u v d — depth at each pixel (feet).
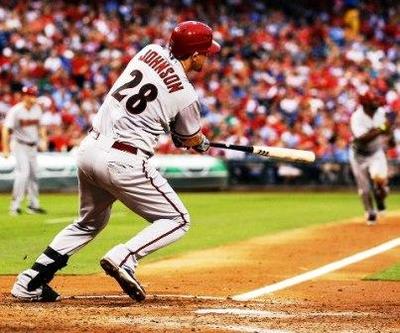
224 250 137.69
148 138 82.38
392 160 316.60
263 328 72.38
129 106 81.66
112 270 81.56
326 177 322.55
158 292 96.17
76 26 377.91
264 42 396.98
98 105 337.93
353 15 419.95
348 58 389.80
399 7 435.12
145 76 82.07
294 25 419.95
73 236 88.12
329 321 76.23
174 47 83.10
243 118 343.67
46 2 385.09
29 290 86.74
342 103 352.49
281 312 81.35
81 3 393.91
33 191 209.77
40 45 360.69
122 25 388.78
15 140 204.85
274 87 357.61
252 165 326.24
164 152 328.08
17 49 357.61
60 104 330.75
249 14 416.87
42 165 291.99
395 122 337.31
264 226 178.60
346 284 103.35
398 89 374.84
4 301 86.99
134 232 163.84
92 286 100.68
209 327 72.43
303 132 331.16
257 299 90.43
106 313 79.20
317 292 96.53
